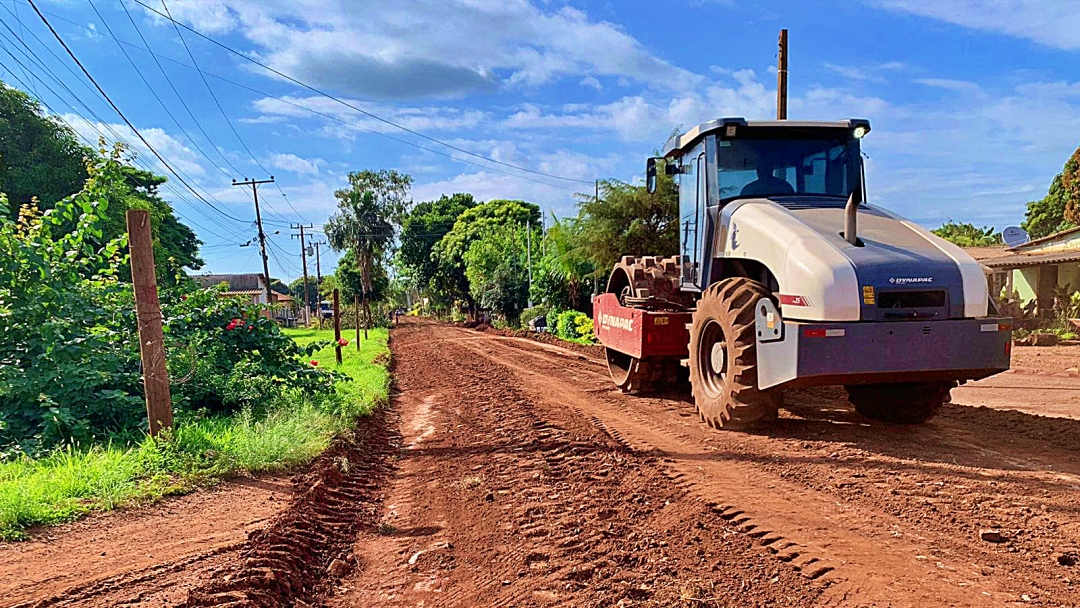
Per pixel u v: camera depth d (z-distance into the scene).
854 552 3.93
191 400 8.95
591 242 25.00
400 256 68.25
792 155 8.16
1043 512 4.41
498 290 44.06
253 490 6.10
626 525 4.70
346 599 4.09
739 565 3.86
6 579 4.12
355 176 58.44
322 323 57.22
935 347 6.03
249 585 3.92
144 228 6.84
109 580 4.09
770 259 6.84
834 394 9.53
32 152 26.27
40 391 7.43
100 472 6.01
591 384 12.59
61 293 8.23
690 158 8.93
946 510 4.54
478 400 11.65
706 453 6.56
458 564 4.40
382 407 11.70
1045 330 19.14
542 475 6.24
